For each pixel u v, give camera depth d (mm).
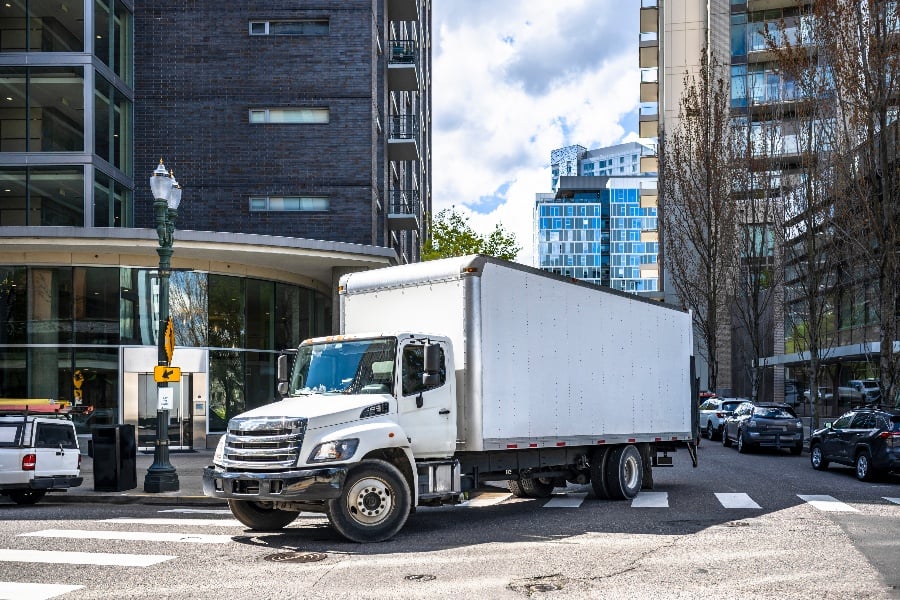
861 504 13383
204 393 25703
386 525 10023
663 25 58125
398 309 12125
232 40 29797
